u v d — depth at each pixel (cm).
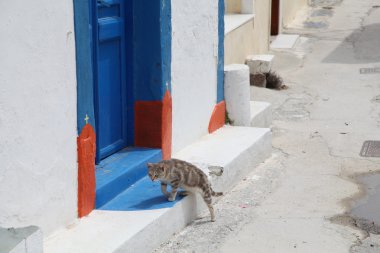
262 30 1578
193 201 706
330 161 933
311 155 959
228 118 965
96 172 684
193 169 686
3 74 506
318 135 1061
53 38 557
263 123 1075
